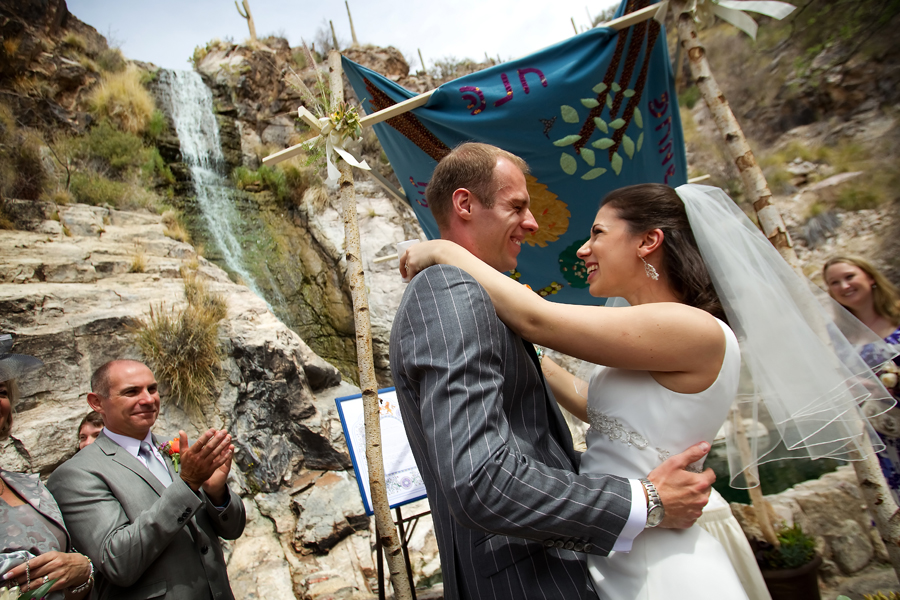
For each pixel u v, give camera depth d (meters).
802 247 9.05
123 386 2.20
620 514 0.98
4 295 4.83
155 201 9.08
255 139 11.79
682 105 12.09
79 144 8.98
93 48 10.70
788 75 10.59
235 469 5.09
